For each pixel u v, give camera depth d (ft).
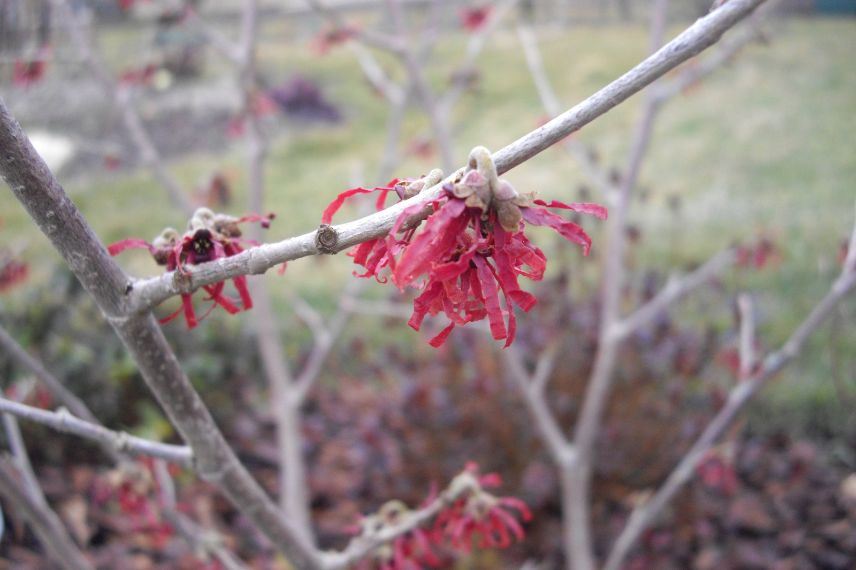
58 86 26.68
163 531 6.51
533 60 9.19
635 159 8.09
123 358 12.38
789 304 14.33
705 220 18.49
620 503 10.94
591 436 8.13
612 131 25.67
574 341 11.34
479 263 2.36
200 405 3.48
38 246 18.67
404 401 11.09
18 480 5.46
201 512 10.15
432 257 2.34
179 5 9.32
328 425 12.80
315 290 16.85
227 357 13.71
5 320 11.96
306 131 28.45
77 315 13.03
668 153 23.22
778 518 10.71
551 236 16.98
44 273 16.62
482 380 10.77
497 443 10.92
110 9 20.25
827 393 12.38
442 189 2.39
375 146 26.81
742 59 29.45
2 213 21.36
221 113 27.86
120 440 3.76
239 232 3.17
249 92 9.11
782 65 28.81
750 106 25.70
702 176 21.29
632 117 26.68
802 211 18.45
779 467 11.23
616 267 8.19
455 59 33.12
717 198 19.72
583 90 28.12
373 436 11.01
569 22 37.09
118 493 5.79
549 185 21.57
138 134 9.14
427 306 2.43
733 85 27.66
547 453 10.75
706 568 9.93
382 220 2.49
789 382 12.63
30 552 9.79
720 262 9.32
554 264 15.31
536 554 10.31
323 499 11.59
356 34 8.46
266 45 37.52
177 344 13.35
